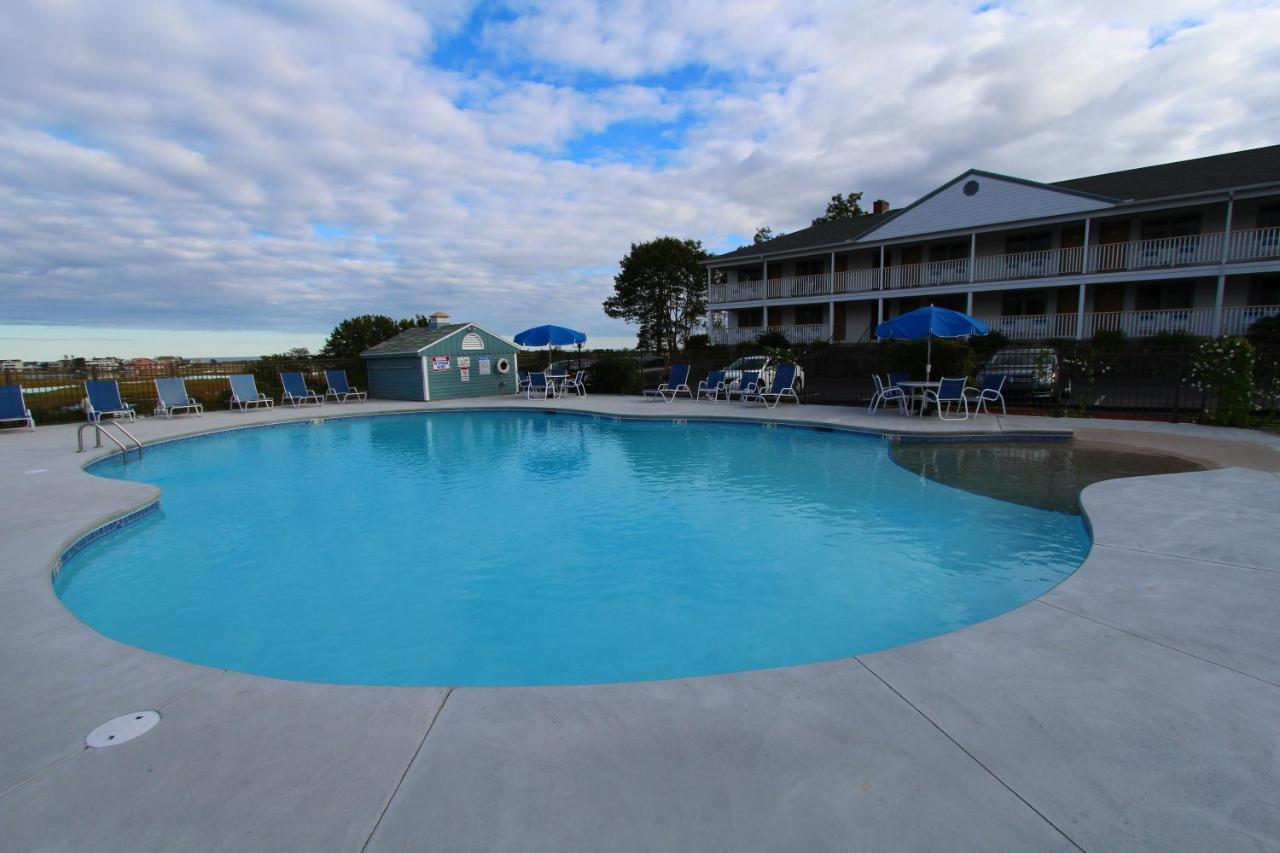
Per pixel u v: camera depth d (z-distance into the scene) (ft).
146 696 8.70
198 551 19.04
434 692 8.70
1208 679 8.71
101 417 46.88
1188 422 36.01
